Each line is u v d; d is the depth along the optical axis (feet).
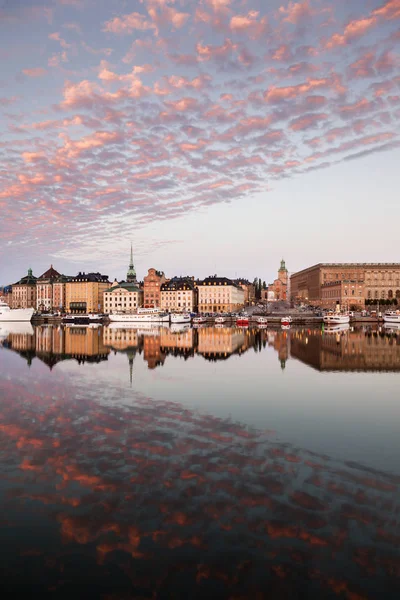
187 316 578.25
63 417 86.22
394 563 40.52
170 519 47.52
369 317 619.67
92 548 42.96
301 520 47.16
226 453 66.33
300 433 76.69
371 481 56.65
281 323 519.60
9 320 620.08
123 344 260.42
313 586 37.96
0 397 104.58
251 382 127.54
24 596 37.09
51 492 53.78
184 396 107.04
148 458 64.23
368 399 104.73
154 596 37.09
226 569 39.99
